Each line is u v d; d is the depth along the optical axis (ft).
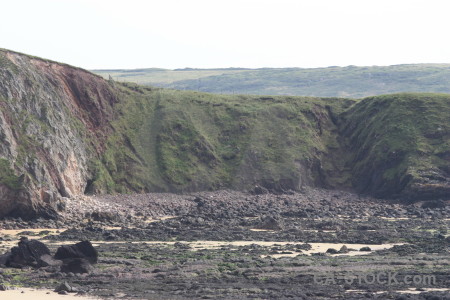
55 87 531.91
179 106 634.02
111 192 506.48
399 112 635.66
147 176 545.03
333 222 378.53
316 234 338.54
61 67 563.07
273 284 194.18
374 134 627.05
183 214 451.12
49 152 449.06
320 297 172.35
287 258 250.16
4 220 376.48
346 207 501.97
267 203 517.96
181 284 191.21
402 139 604.08
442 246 289.12
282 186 579.48
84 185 490.08
